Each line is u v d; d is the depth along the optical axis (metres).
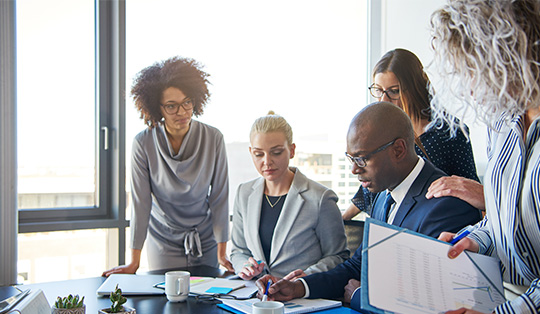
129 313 1.36
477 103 0.98
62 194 2.96
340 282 1.65
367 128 1.55
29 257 2.84
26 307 1.18
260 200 2.13
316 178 3.57
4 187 2.53
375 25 3.70
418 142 2.26
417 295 1.11
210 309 1.54
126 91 3.01
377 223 1.25
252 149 2.12
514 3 0.91
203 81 2.44
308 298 1.60
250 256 2.17
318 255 2.06
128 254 3.04
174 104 2.33
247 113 3.35
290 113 3.48
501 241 1.22
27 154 2.87
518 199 1.12
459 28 0.96
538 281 1.07
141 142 2.40
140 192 2.40
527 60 0.91
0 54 2.52
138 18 3.04
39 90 2.89
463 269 1.19
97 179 3.03
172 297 1.62
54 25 2.92
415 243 1.23
